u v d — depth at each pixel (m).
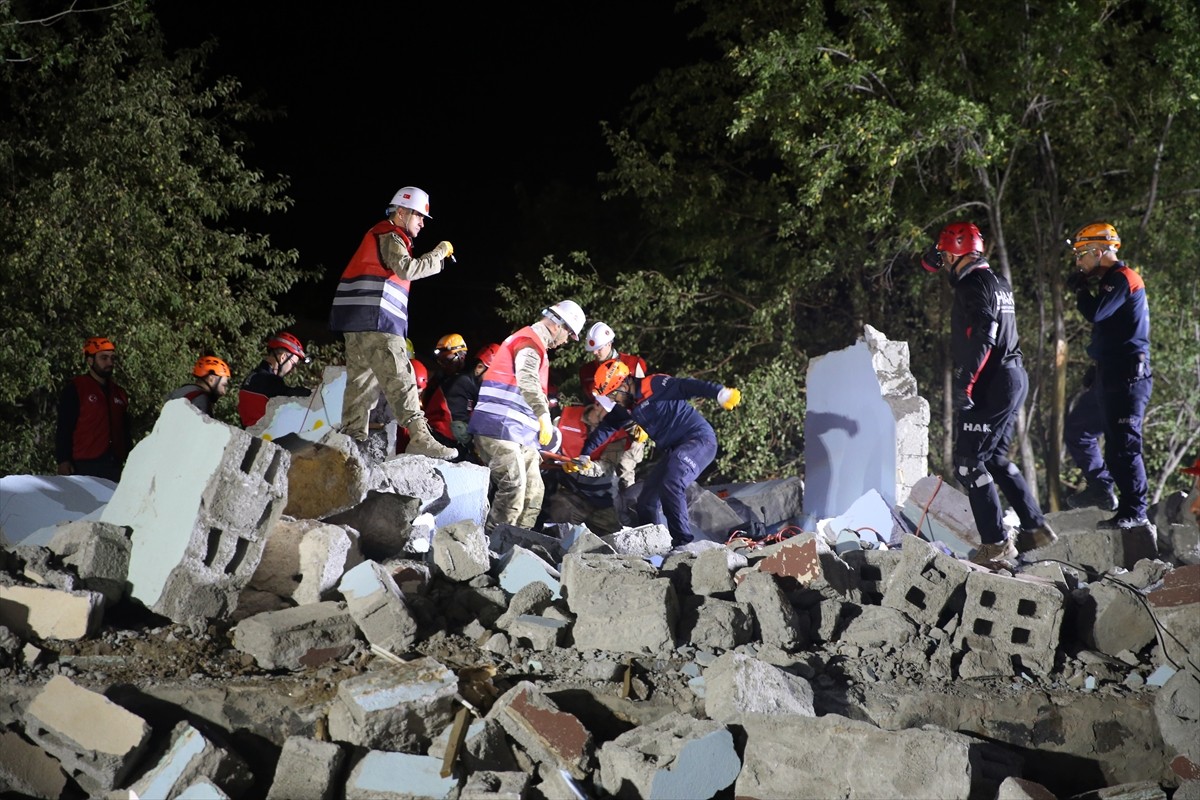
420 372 7.97
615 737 4.28
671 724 4.11
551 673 4.47
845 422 7.82
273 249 13.20
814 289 14.27
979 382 6.52
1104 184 13.38
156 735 4.09
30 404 11.84
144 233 12.12
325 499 5.04
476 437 7.16
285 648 4.35
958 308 6.51
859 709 4.36
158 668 4.27
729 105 13.95
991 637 4.71
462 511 6.20
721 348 13.95
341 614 4.51
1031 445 13.46
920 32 12.83
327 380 6.24
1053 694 4.45
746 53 12.27
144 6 12.09
